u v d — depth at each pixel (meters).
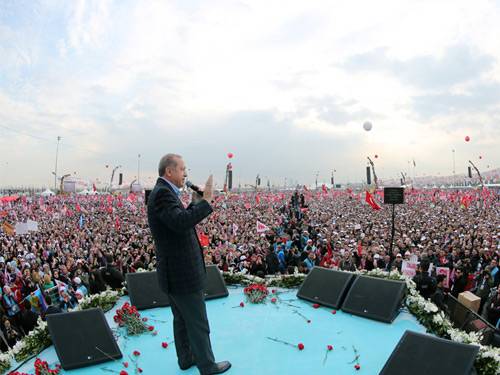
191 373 3.67
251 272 12.33
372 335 4.39
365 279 5.28
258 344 4.20
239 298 5.84
